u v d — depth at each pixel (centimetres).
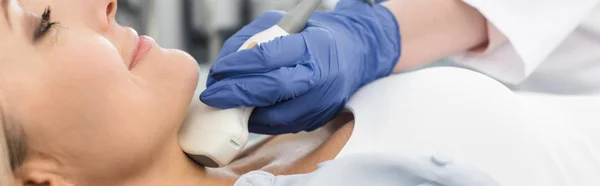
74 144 54
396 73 77
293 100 63
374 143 61
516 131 60
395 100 66
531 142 59
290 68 61
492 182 54
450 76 67
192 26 187
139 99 55
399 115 63
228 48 70
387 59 73
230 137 58
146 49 59
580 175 60
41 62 52
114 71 54
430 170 54
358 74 70
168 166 60
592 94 94
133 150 55
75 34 54
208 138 59
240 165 69
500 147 58
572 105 72
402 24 77
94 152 54
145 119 55
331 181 54
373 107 66
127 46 58
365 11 75
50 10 54
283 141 75
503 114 61
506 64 85
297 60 62
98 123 53
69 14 55
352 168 55
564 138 64
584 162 62
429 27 78
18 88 52
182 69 59
